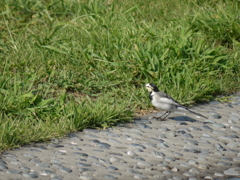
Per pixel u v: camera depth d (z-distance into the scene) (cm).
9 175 752
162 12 1875
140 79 1330
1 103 1038
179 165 825
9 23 1706
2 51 1449
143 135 979
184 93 1224
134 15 1809
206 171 804
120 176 769
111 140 938
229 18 1730
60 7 1842
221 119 1111
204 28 1702
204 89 1270
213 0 1966
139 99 1206
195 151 895
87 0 1888
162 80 1278
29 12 1814
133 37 1509
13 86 1184
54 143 909
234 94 1321
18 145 876
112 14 1758
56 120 1015
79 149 884
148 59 1348
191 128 1038
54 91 1218
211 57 1386
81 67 1346
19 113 1030
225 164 837
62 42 1493
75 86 1254
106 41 1491
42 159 825
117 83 1273
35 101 1082
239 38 1695
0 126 927
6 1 1825
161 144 923
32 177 748
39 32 1641
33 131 933
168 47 1409
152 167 812
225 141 966
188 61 1398
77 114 1011
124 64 1332
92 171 784
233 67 1449
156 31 1598
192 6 1955
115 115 1050
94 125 1012
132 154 866
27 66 1342
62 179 746
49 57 1404
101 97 1180
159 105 1084
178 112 1163
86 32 1553
